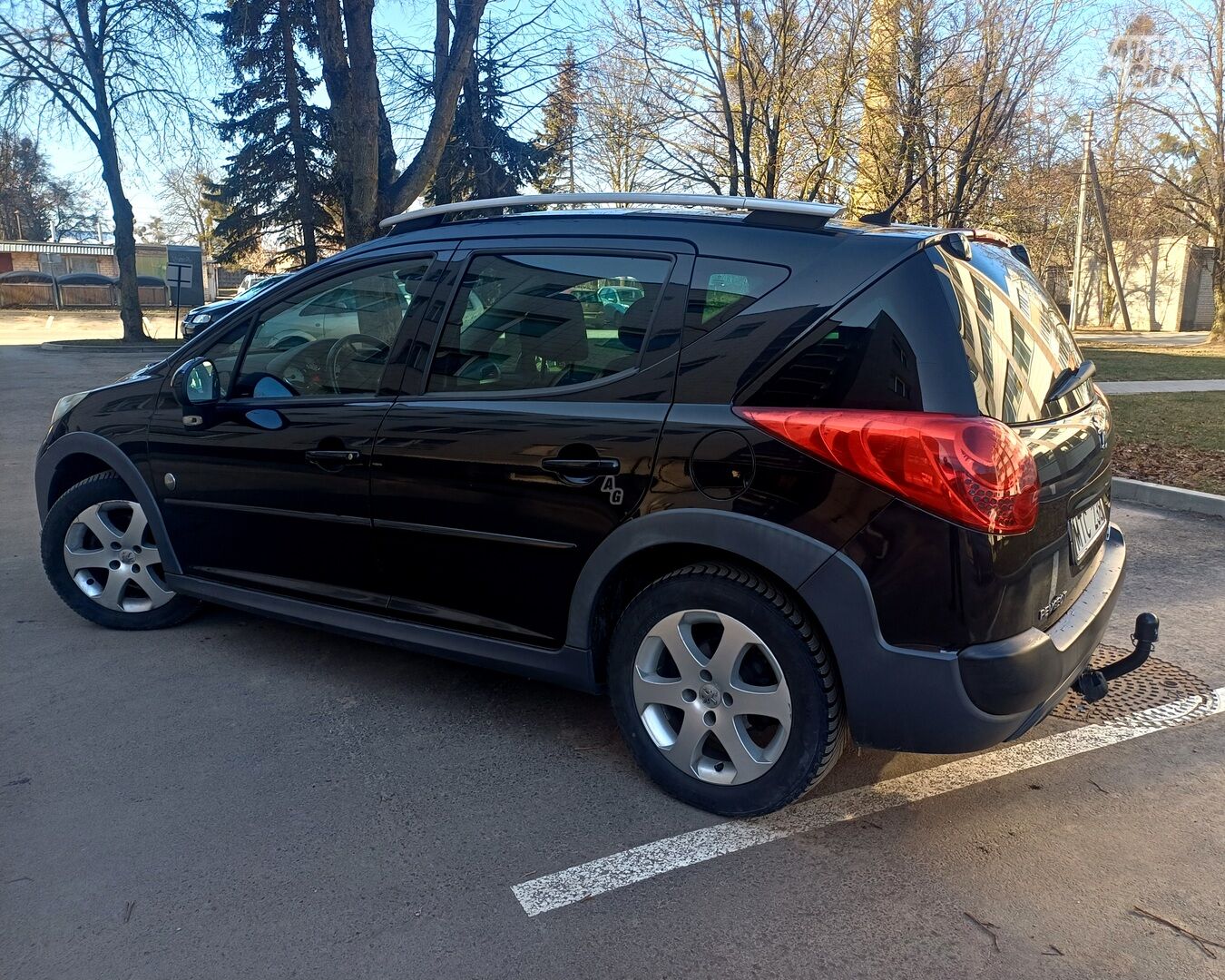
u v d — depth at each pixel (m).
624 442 2.92
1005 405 2.65
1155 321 42.12
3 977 2.25
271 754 3.34
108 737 3.46
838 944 2.37
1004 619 2.54
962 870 2.67
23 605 4.89
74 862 2.70
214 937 2.39
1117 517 6.84
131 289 29.61
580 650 3.14
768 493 2.68
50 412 12.80
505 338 3.28
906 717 2.61
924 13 12.05
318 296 3.79
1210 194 26.72
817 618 2.66
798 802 3.04
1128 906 2.52
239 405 3.88
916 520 2.51
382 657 4.23
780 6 11.52
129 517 4.51
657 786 3.12
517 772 3.22
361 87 10.30
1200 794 3.08
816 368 2.67
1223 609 4.84
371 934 2.40
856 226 2.84
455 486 3.28
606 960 2.31
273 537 3.85
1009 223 14.71
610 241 3.12
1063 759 3.31
